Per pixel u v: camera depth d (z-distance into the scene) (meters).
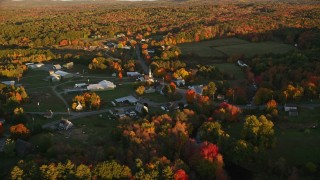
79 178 113.38
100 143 148.00
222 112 167.88
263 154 132.12
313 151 138.00
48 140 142.75
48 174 114.38
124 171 116.56
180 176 114.12
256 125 143.38
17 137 151.62
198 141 148.62
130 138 138.62
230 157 134.00
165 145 137.25
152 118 161.00
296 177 120.62
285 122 164.88
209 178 121.25
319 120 165.62
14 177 114.25
